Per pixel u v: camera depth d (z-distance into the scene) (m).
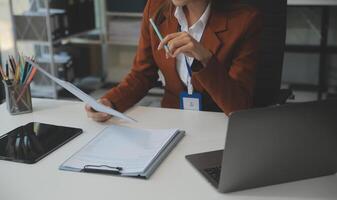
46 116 1.55
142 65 1.78
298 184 1.05
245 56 1.56
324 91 3.56
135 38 3.68
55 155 1.23
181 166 1.14
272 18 1.92
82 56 3.90
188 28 1.64
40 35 3.34
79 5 3.65
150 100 3.40
